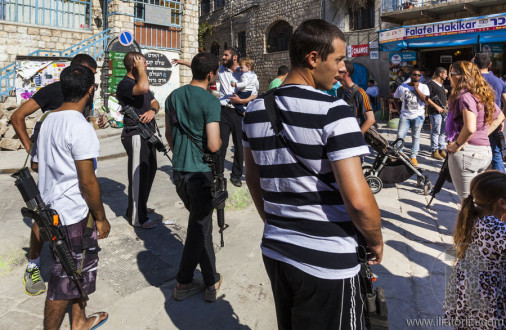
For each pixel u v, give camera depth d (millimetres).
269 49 20141
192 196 2766
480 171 3373
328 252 1435
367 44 15516
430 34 12398
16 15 12070
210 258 2857
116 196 5328
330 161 1380
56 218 2125
